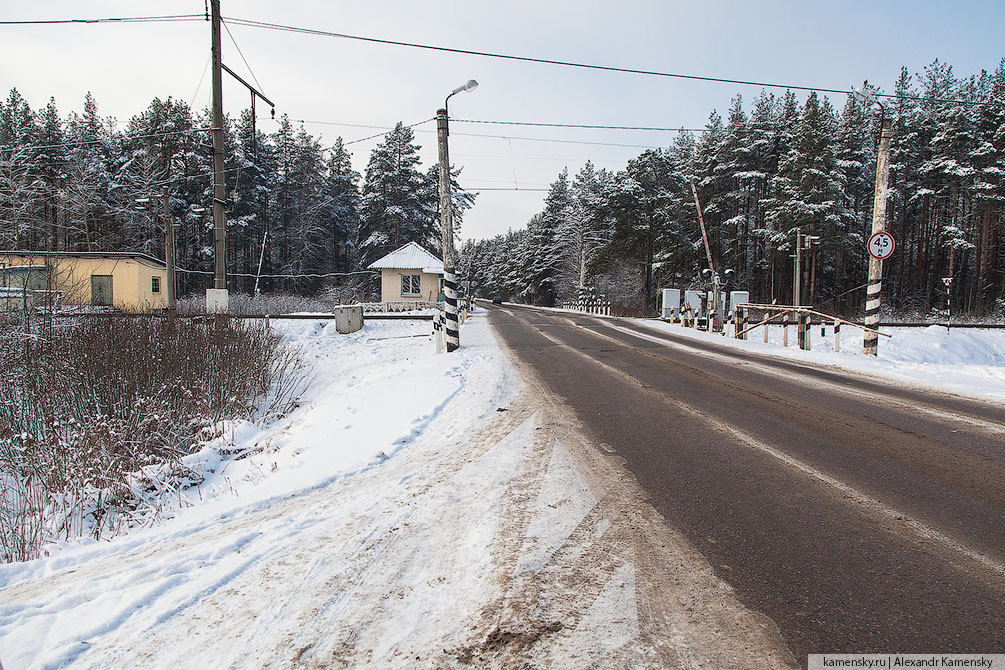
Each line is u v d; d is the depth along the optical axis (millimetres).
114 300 25375
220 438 7082
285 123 54469
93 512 5207
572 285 57375
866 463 4645
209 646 2518
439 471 4754
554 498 3988
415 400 7809
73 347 9523
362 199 52625
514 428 6066
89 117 53125
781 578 2816
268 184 49188
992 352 18391
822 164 35656
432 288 37062
